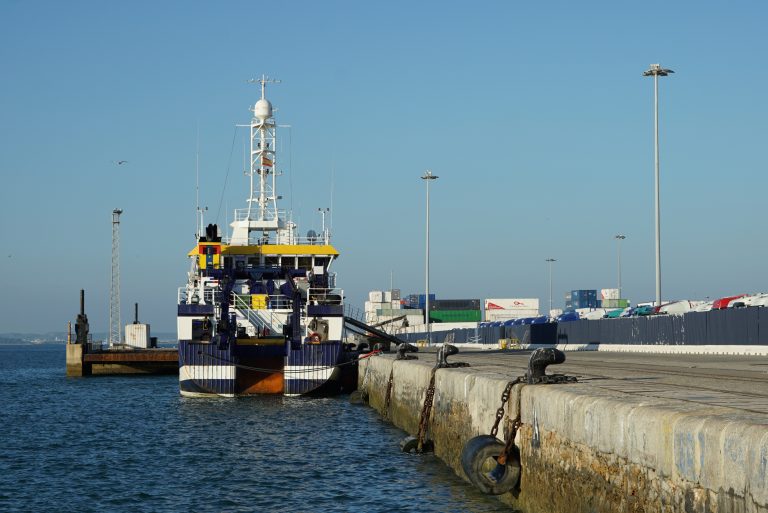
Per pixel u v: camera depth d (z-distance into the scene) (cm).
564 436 1655
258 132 6575
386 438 3725
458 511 2241
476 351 7862
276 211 6556
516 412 1964
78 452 3556
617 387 1902
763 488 995
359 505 2416
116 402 5850
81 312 9419
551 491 1727
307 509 2400
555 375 2012
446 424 2858
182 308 5203
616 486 1401
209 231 5478
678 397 1577
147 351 9262
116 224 13088
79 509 2461
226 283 5172
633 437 1338
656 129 6725
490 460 2059
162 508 2462
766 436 1003
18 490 2748
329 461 3164
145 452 3509
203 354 5128
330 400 5331
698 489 1143
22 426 4541
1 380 9094
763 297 6612
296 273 5703
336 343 5188
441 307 15750
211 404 5084
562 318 10944
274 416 4578
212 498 2584
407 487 2589
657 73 6738
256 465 3133
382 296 18425
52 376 9800
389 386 4309
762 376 2573
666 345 5997
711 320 5438
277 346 5234
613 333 6969
